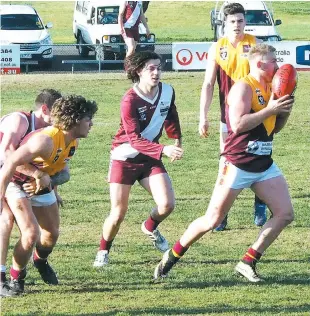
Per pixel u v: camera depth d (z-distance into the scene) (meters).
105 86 71.50
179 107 62.47
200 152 48.09
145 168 25.33
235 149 22.95
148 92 24.75
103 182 40.78
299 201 35.88
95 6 87.56
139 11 68.88
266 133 22.89
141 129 25.00
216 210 23.25
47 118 22.30
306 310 21.30
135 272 25.25
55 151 21.44
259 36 86.38
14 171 21.31
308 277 24.48
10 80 74.56
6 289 22.77
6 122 22.30
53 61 88.25
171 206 25.48
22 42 82.50
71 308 21.64
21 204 22.14
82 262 26.47
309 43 74.00
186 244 23.89
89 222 32.62
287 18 138.25
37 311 21.38
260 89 22.66
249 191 38.22
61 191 38.66
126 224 32.12
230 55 28.89
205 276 24.64
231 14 28.73
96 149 49.06
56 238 23.34
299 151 48.06
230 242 29.19
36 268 25.08
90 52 92.12
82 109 21.28
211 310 21.33
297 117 58.38
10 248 28.30
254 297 22.48
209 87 29.42
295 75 22.47
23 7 87.62
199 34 120.75
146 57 24.48
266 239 23.66
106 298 22.55
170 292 23.06
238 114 22.42
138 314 21.03
